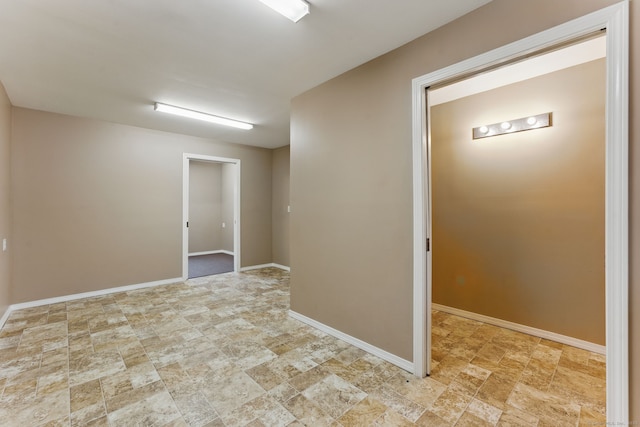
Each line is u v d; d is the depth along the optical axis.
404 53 2.12
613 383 1.28
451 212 3.28
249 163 5.71
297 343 2.54
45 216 3.59
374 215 2.33
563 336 2.53
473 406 1.72
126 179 4.21
